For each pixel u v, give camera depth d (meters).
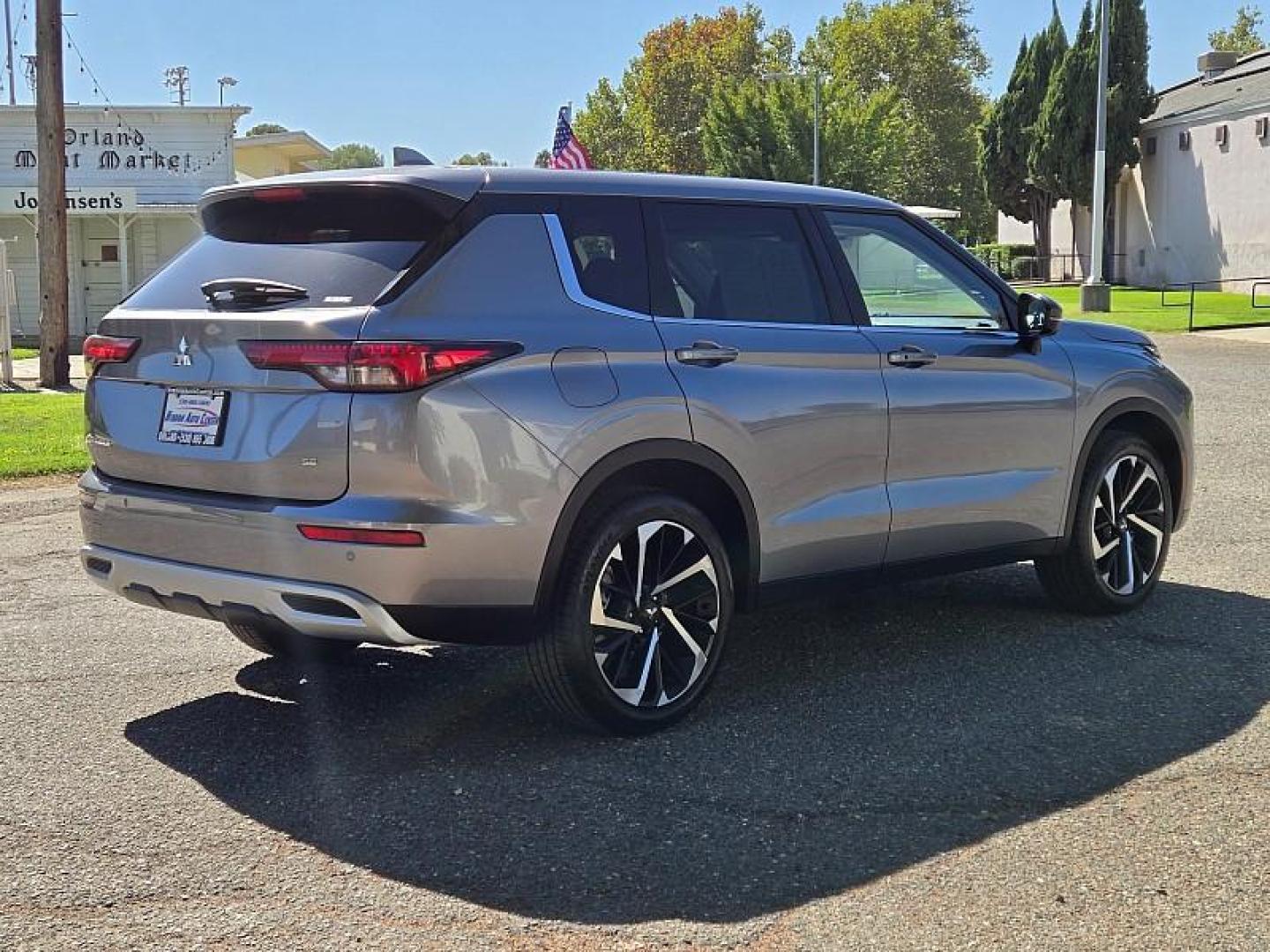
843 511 5.21
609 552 4.54
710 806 4.13
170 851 3.84
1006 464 5.79
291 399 4.29
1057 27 48.72
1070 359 6.07
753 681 5.38
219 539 4.44
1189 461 6.64
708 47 85.44
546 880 3.65
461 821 4.04
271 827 4.00
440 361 4.21
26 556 7.84
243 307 4.53
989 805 4.12
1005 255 52.41
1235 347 22.58
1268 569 7.24
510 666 5.61
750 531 4.95
